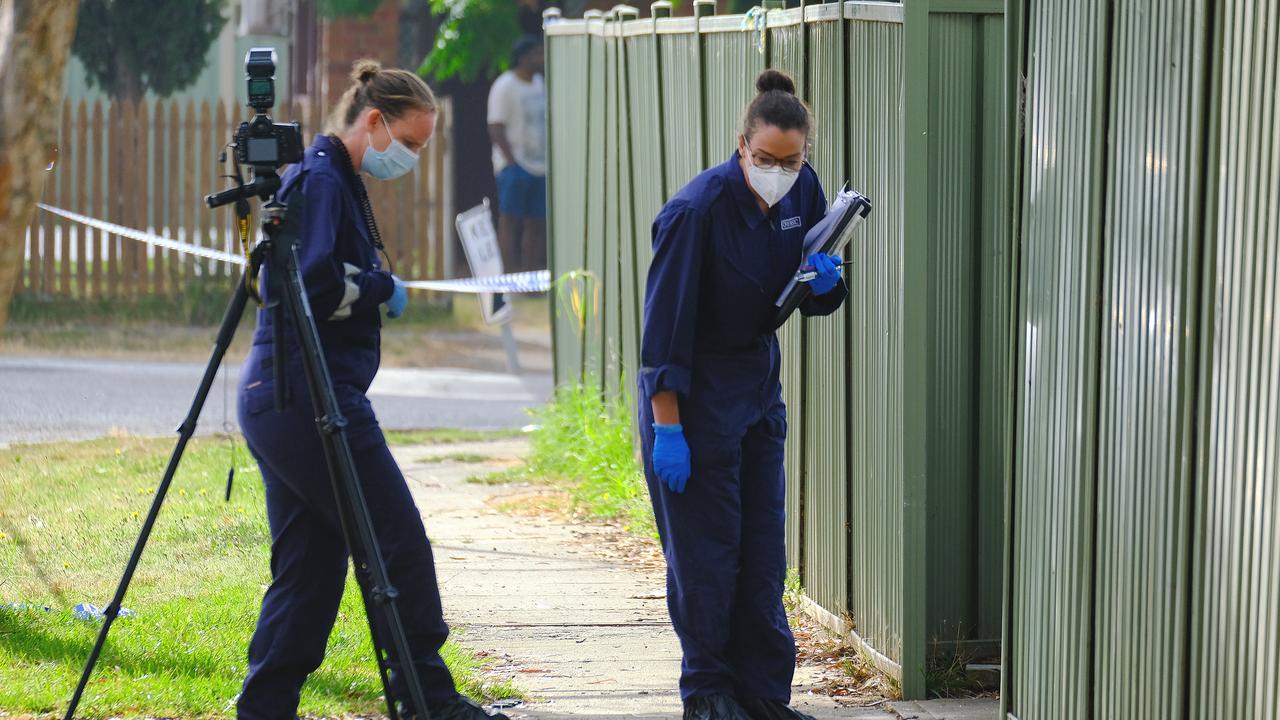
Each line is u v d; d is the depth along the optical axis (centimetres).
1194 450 1188
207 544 2444
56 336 5206
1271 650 1084
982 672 1864
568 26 3856
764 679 1653
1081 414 1382
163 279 5597
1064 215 1420
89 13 6138
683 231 1569
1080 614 1388
